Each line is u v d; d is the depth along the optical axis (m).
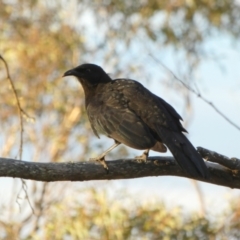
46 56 20.58
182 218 16.30
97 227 16.03
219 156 9.02
